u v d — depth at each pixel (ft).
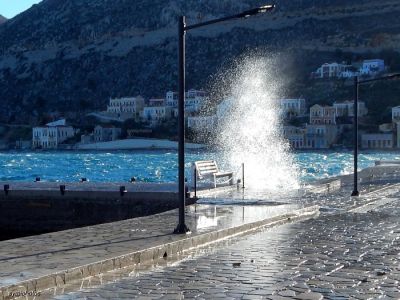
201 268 43.14
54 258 43.16
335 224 67.87
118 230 57.98
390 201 95.20
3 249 47.03
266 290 35.99
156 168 365.40
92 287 37.37
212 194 99.30
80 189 105.50
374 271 41.45
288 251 49.67
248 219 66.03
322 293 35.12
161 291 36.06
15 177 276.21
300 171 232.53
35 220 104.12
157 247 48.14
